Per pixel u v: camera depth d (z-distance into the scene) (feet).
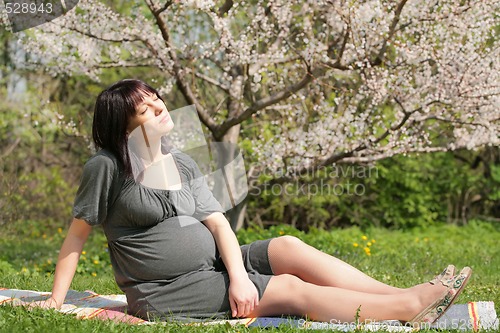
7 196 66.03
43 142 76.33
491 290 30.48
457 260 48.08
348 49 45.88
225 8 47.39
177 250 20.42
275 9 45.88
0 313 19.57
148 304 20.47
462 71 44.45
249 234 58.03
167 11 49.19
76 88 75.72
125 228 20.74
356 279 20.40
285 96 48.19
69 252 20.88
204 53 47.88
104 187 20.36
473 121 49.49
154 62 51.44
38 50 48.96
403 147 51.26
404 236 75.97
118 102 20.56
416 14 43.62
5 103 75.61
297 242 20.75
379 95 45.37
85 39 48.75
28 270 41.32
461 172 86.58
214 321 19.89
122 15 50.47
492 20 43.62
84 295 24.70
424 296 19.24
